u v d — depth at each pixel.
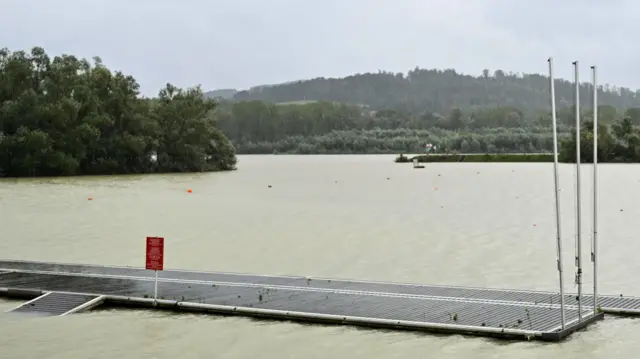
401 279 31.45
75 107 104.62
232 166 141.38
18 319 24.80
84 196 72.94
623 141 153.12
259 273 32.97
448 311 24.91
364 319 23.89
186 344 22.20
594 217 24.70
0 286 28.56
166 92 128.12
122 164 117.50
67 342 22.38
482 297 26.94
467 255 37.34
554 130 22.70
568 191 81.31
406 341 22.33
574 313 24.69
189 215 56.41
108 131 116.44
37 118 102.81
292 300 26.48
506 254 37.56
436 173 128.50
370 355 21.11
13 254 38.09
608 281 30.81
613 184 91.31
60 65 109.19
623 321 24.33
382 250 39.16
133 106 117.81
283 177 115.94
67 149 106.38
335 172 135.12
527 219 53.25
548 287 29.70
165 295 27.22
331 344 22.14
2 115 101.88
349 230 47.22
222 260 36.28
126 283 29.28
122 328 23.84
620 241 41.62
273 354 21.27
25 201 66.75
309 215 56.31
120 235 45.28
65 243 41.94
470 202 67.94
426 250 39.03
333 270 33.62
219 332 23.42
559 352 21.22
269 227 48.97
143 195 75.31
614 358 20.69
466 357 20.88
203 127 126.75
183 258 36.88
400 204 66.06
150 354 21.30
